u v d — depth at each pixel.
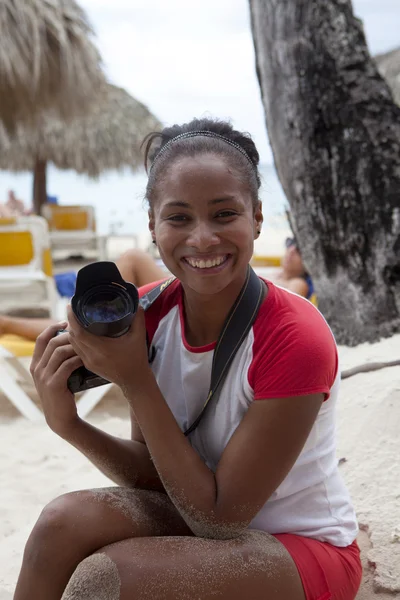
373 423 2.60
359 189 3.36
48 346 1.80
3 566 2.39
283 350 1.57
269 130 3.70
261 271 7.52
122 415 4.27
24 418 4.28
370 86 3.40
